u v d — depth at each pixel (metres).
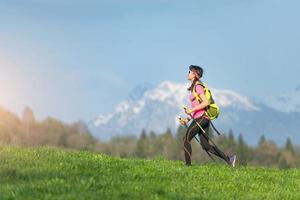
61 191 19.53
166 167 26.56
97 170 24.11
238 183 24.11
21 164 23.89
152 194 20.28
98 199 18.80
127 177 23.02
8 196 18.64
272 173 28.14
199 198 20.62
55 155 26.97
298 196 22.83
